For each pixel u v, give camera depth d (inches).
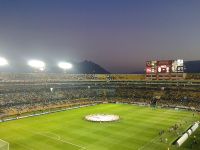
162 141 1872.5
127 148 1723.7
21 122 2549.2
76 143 1834.4
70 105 3703.3
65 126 2367.1
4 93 3506.4
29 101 3513.8
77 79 4783.5
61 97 4020.7
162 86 4367.6
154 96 4217.5
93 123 2496.3
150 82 4475.9
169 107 3580.2
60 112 3161.9
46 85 4104.3
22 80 3816.4
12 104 3272.6
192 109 3368.6
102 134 2076.8
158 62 4313.5
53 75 4739.2
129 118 2746.1
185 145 1770.4
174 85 4234.7
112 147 1747.0
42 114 3009.4
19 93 3651.6
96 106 3710.6
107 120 2618.1
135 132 2137.1
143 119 2696.9
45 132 2143.2
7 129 2250.2
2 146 1524.4
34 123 2501.2
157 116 2874.0
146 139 1930.4
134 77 4928.6
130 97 4360.2
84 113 3085.6
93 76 5231.3
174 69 4168.3
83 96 4350.4
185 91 4128.9
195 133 2073.1
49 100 3757.4
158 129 2244.1
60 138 1961.1
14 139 1935.3
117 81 4825.3
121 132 2139.5
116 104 3924.7
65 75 4940.9
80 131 2176.4
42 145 1790.1
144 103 3919.8
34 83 3909.9
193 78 4185.5
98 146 1769.2
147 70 4451.3
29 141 1882.4
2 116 2817.4
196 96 3902.6
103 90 4734.3
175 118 2755.9
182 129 2234.3
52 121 2598.4
